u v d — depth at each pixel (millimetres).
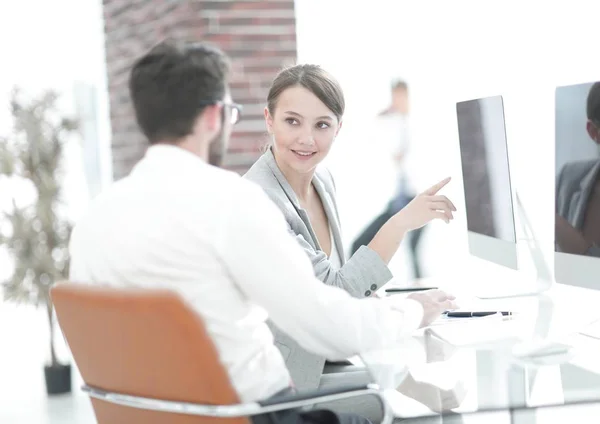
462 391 2350
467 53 7004
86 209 2166
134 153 7664
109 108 8125
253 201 2027
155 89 2094
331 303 2113
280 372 2105
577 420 2506
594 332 2709
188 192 2021
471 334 2676
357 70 7059
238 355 2039
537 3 6711
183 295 1962
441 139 7102
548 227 4305
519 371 2318
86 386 2219
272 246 2014
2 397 5984
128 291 1918
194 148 2131
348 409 2764
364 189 7129
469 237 3719
